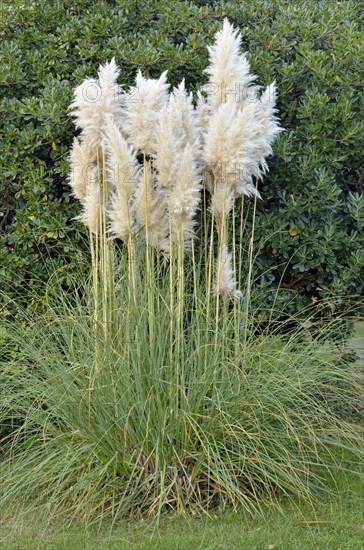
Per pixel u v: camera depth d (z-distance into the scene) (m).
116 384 4.79
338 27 6.17
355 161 6.08
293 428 4.70
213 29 6.00
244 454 4.66
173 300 5.14
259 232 5.74
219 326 5.29
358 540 4.46
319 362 5.33
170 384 4.73
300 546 4.40
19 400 5.23
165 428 4.77
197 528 4.59
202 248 5.84
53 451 4.96
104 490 4.77
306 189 5.67
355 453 5.11
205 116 5.43
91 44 5.90
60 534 4.57
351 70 5.95
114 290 5.11
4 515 4.80
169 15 6.06
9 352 5.61
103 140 5.14
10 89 5.88
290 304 5.86
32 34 6.09
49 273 5.72
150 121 4.97
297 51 6.07
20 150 5.67
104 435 4.76
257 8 6.24
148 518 4.70
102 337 4.97
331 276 5.86
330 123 5.78
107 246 5.13
